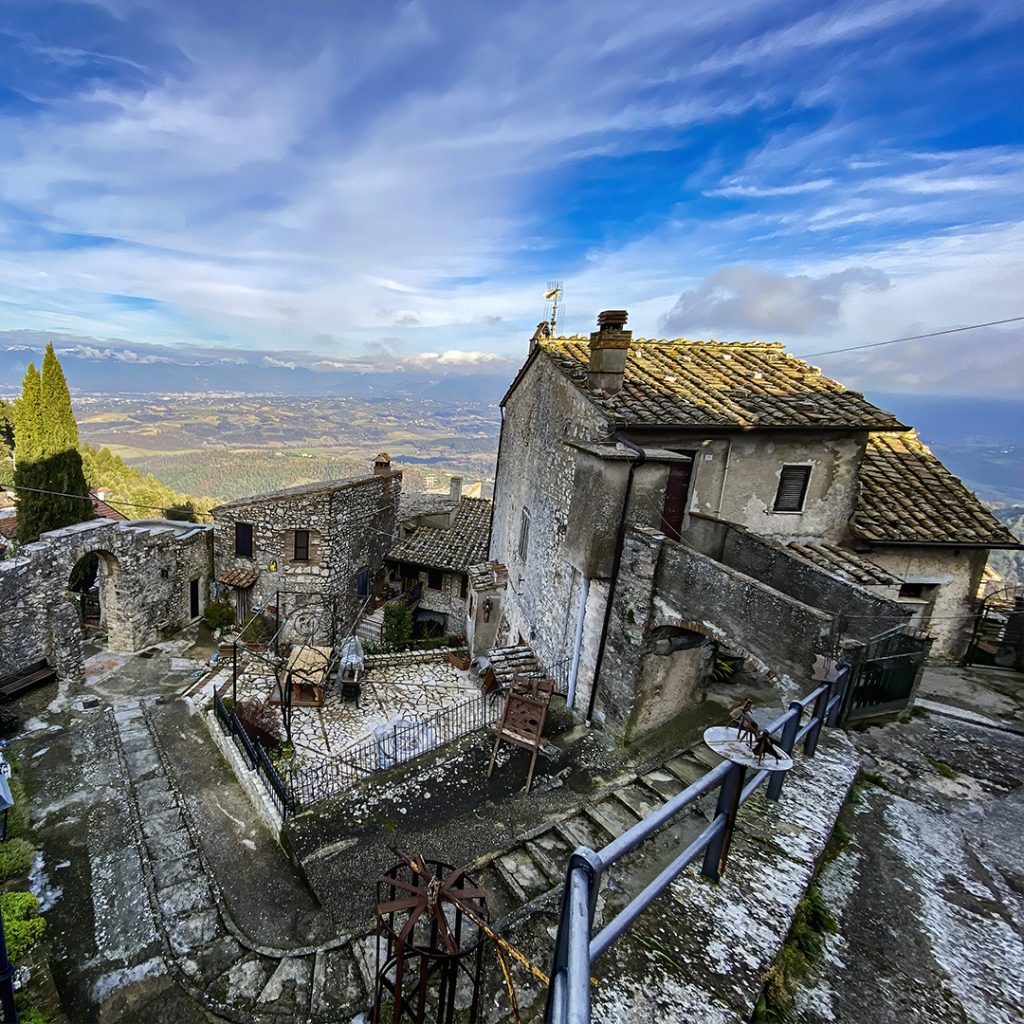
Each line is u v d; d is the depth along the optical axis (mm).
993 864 4422
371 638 19906
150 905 7805
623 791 7781
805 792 4828
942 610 11227
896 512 11039
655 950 3256
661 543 8758
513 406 17531
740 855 4000
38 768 11438
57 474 24375
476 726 12234
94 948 7203
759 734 3281
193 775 11234
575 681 11062
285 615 19594
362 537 21344
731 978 3102
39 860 8867
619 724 9664
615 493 9242
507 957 4891
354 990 5648
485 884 6434
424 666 16344
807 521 10594
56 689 14680
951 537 10516
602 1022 2850
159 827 9562
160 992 6480
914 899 3932
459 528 24234
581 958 1604
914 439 13320
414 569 23484
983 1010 3107
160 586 18203
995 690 9602
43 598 14617
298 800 9523
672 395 10320
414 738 11977
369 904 7023
